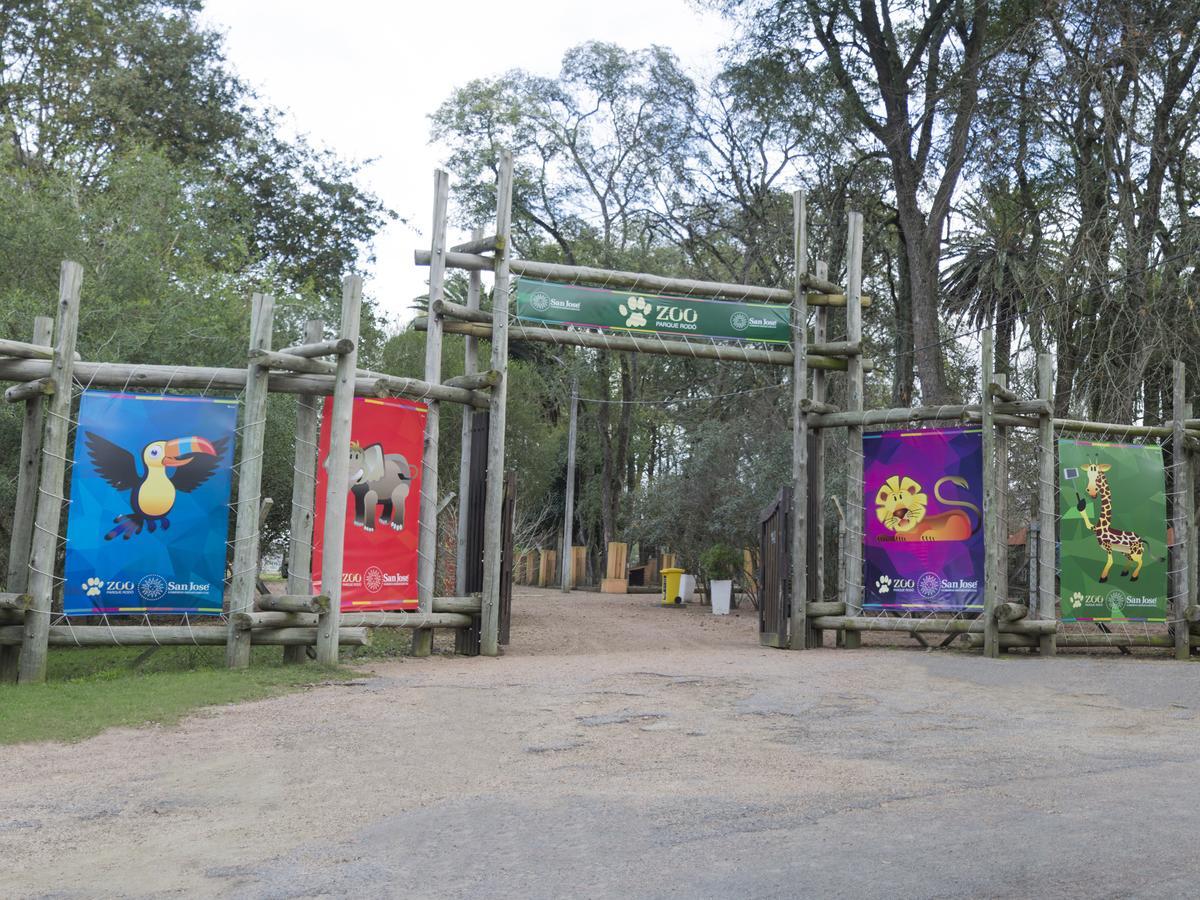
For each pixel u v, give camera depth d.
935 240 24.89
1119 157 20.72
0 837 5.17
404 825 5.33
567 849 4.85
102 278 16.83
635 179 38.78
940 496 13.95
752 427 27.64
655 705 8.88
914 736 7.57
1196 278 19.72
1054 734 7.64
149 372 11.11
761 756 6.85
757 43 27.20
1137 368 18.75
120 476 10.88
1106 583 13.61
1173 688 10.07
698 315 14.66
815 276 15.27
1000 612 13.17
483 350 25.88
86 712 8.34
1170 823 5.05
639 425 45.62
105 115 31.23
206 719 8.26
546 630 18.02
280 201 36.41
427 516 13.07
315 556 11.82
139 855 4.88
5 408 13.27
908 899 4.07
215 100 35.03
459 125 39.56
